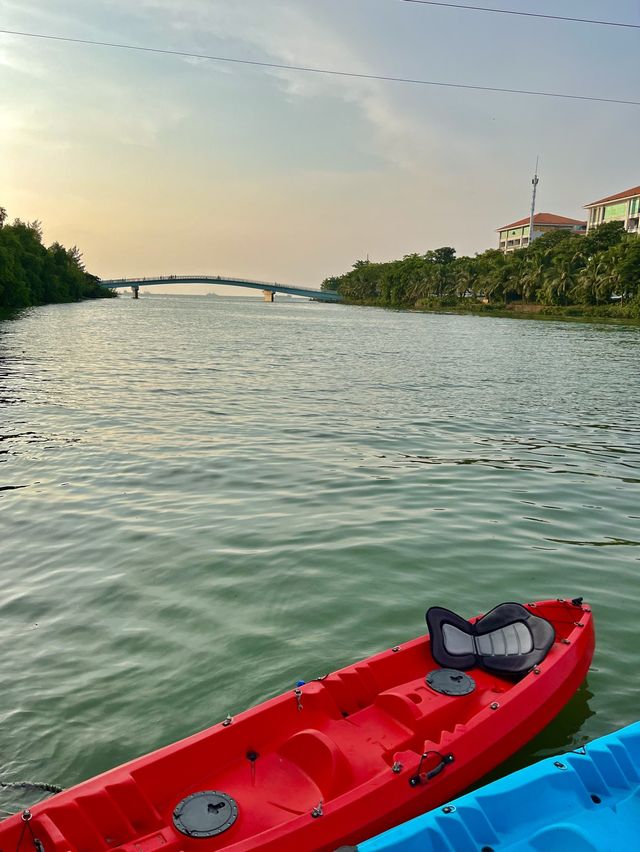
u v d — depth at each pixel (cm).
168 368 3350
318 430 1959
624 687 708
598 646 789
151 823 490
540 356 4412
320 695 594
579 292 9969
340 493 1355
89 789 484
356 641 799
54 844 437
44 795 558
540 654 646
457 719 598
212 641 795
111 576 963
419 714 585
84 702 679
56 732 634
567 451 1770
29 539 1092
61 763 595
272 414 2192
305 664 748
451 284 14400
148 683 712
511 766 579
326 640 800
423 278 15088
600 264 9406
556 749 607
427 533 1141
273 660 757
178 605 881
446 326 8038
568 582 966
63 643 788
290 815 494
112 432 1858
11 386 2606
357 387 2862
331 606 880
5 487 1352
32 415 2058
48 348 4178
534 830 461
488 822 456
